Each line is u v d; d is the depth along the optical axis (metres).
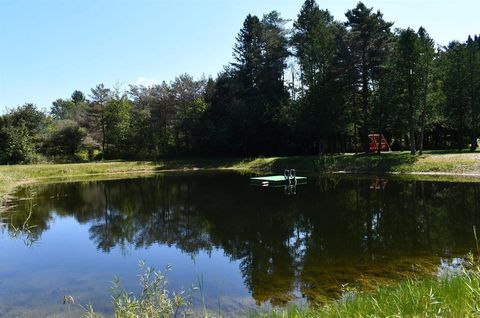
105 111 64.25
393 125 43.50
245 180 38.53
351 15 47.53
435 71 41.38
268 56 57.09
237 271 12.26
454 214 19.33
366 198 25.41
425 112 41.81
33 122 61.94
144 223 20.59
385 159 41.84
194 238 16.91
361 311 5.91
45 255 14.85
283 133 55.66
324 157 46.84
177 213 23.03
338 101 46.94
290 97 56.34
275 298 9.80
